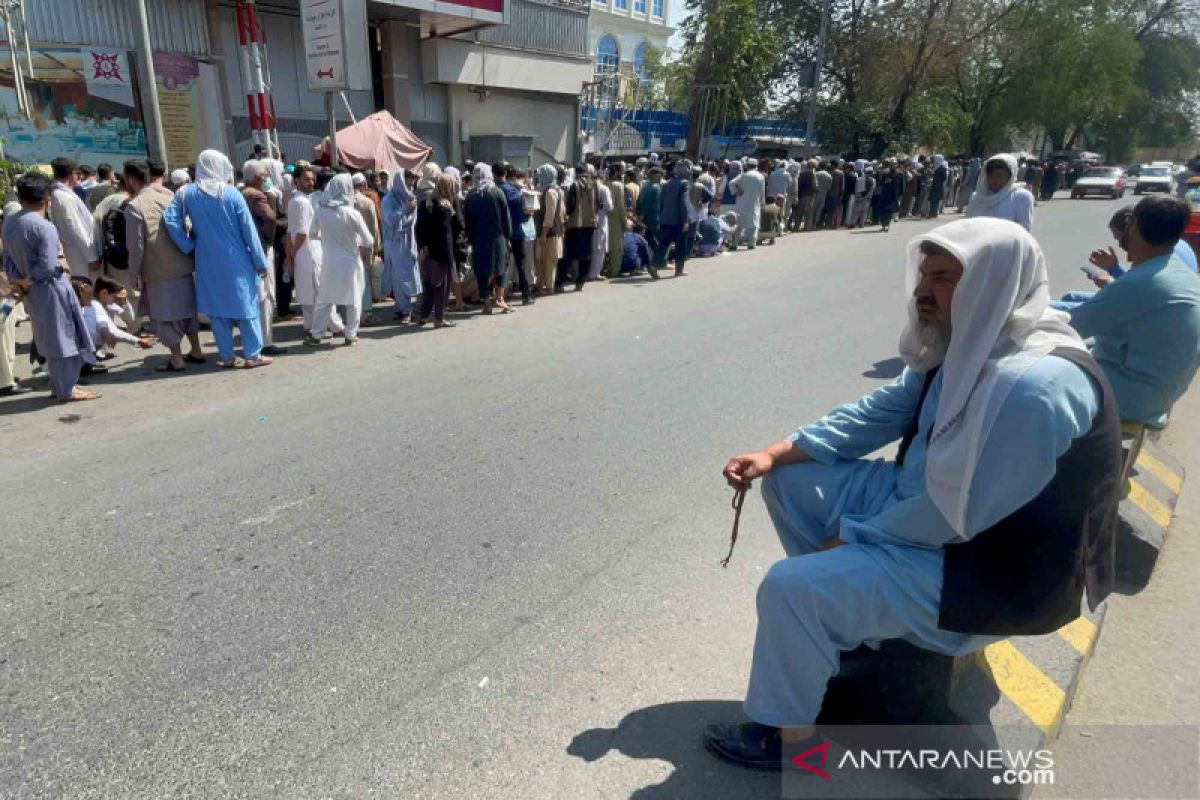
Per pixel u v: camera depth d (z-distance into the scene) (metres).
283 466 4.56
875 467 2.45
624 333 8.08
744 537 3.79
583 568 3.47
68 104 11.92
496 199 8.80
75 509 4.01
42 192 5.48
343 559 3.52
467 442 4.95
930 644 2.08
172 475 4.43
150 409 5.63
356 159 12.81
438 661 2.82
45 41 11.57
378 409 5.59
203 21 13.12
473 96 18.70
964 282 1.86
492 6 15.88
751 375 6.52
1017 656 2.52
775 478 2.54
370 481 4.35
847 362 6.97
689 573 3.45
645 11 41.06
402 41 16.53
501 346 7.54
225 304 6.51
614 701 2.63
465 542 3.68
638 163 19.38
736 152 31.14
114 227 6.43
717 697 2.66
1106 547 2.03
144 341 7.45
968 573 1.94
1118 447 1.88
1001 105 38.22
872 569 2.00
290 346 7.55
